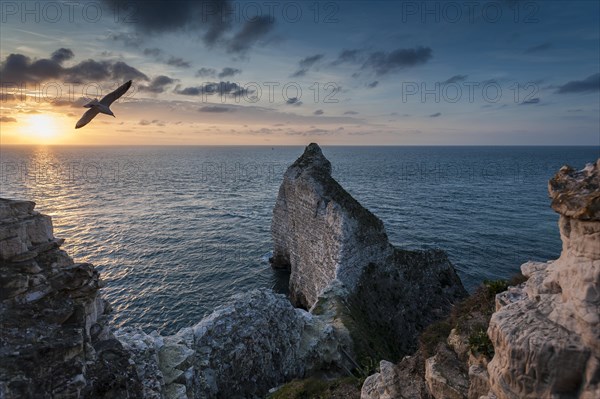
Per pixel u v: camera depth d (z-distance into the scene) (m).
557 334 9.72
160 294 52.66
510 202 116.12
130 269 60.97
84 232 81.06
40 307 13.74
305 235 54.41
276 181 180.75
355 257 45.78
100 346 15.76
